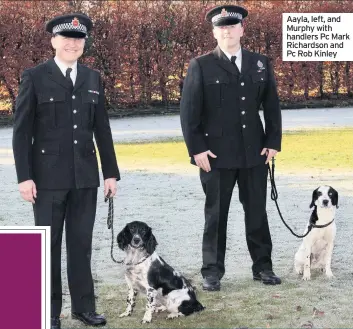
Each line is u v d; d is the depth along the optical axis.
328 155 17.20
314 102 34.09
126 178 14.16
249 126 6.76
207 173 6.82
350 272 7.43
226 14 6.62
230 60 6.72
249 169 6.82
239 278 7.20
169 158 17.33
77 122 5.50
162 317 6.01
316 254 7.40
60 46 5.44
